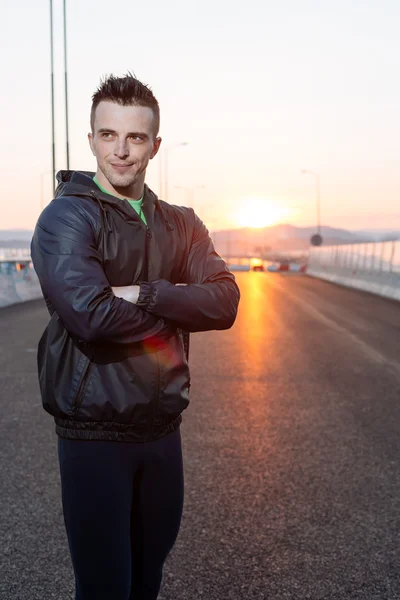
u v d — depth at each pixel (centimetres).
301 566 354
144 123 221
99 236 220
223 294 233
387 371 912
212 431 608
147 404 222
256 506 432
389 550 373
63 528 398
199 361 993
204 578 342
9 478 482
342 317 1648
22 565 353
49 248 215
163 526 238
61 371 222
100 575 221
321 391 782
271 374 889
